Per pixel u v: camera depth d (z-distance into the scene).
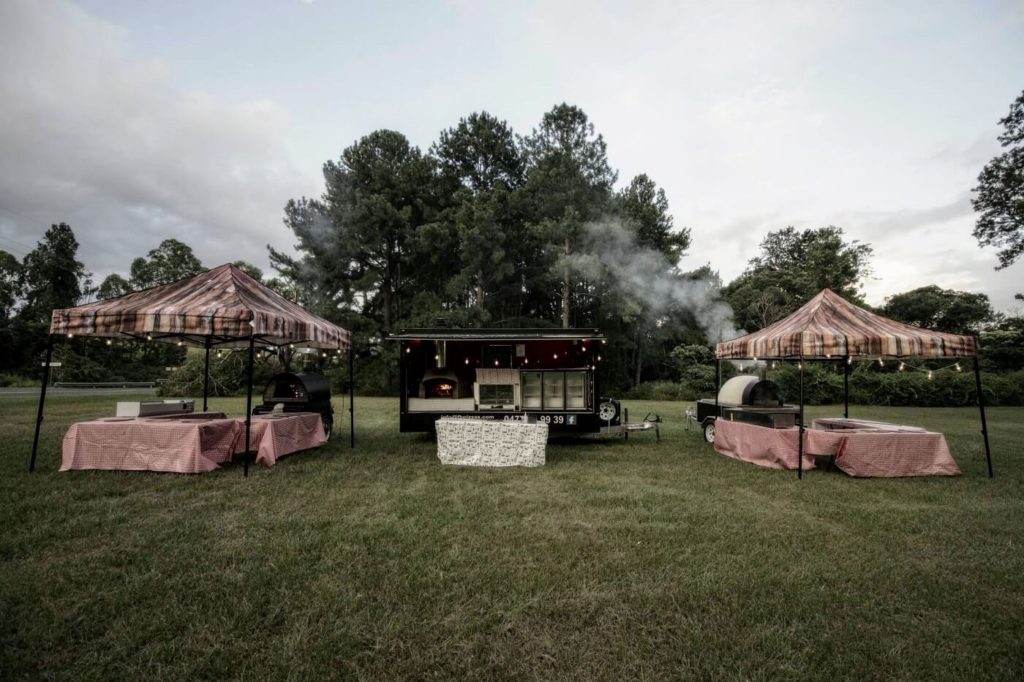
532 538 4.40
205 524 4.65
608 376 28.53
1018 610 3.22
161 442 6.80
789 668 2.55
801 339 7.21
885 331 7.27
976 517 5.17
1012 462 8.27
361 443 9.80
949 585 3.57
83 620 2.92
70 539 4.24
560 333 9.36
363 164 27.23
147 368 41.34
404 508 5.27
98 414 13.47
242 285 7.67
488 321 25.09
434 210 28.00
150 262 52.00
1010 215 26.58
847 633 2.91
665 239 27.70
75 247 47.50
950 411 19.12
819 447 7.36
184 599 3.22
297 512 5.11
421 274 28.73
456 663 2.59
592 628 2.94
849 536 4.56
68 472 6.62
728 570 3.76
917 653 2.72
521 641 2.80
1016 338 28.53
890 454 7.16
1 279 44.16
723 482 6.67
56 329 6.69
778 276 36.34
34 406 16.02
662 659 2.65
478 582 3.49
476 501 5.61
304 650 2.67
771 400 9.05
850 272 30.97
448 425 7.76
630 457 8.56
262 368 25.05
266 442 7.41
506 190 28.25
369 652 2.66
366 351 27.20
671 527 4.74
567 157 26.19
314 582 3.47
